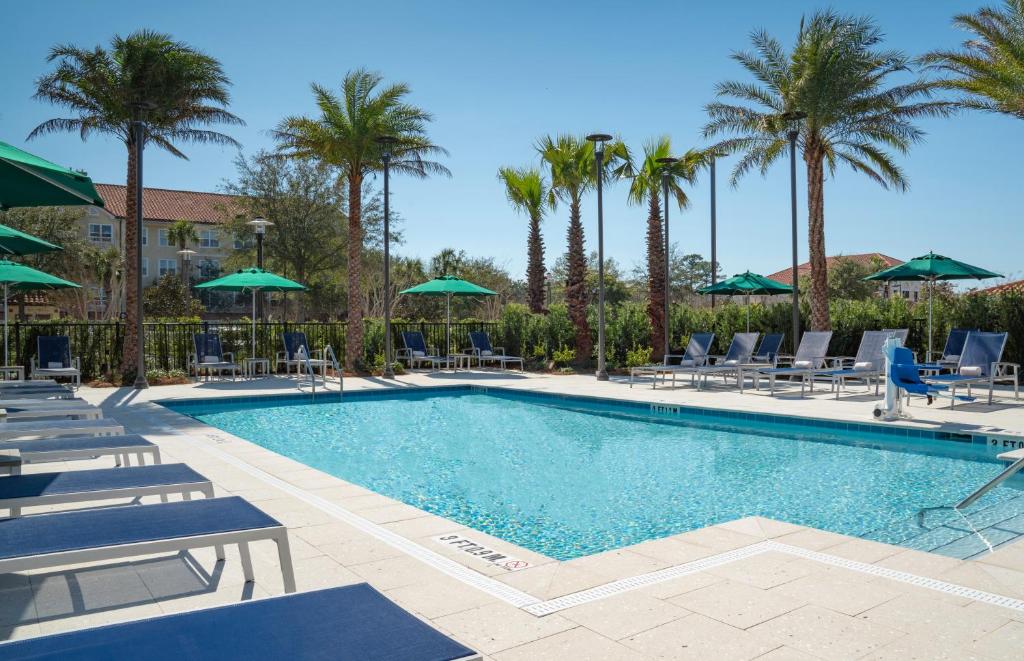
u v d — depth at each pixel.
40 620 3.20
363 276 35.03
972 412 10.36
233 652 1.79
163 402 12.68
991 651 2.78
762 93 18.84
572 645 2.87
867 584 3.56
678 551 4.16
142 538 2.89
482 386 15.73
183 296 40.91
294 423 11.40
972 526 4.59
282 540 3.14
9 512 5.03
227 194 32.22
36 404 7.47
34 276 14.27
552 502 6.49
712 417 11.25
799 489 6.87
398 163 19.48
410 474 7.68
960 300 16.16
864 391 13.72
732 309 20.25
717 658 2.74
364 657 1.77
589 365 20.30
